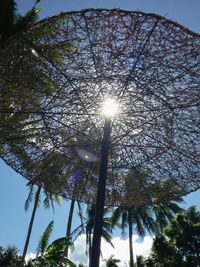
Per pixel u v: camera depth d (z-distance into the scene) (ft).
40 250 59.62
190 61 20.42
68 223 92.58
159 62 20.63
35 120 25.09
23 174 27.07
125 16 19.17
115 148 26.63
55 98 23.61
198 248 83.20
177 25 19.21
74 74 22.17
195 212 97.04
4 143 25.82
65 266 60.13
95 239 18.63
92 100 23.48
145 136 25.79
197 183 25.72
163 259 85.05
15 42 21.06
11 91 23.24
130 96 22.89
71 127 25.64
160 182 26.73
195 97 22.34
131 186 27.37
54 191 28.22
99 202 19.88
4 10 35.78
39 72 22.25
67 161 27.07
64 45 20.89
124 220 116.06
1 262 102.53
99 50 20.70
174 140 25.14
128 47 20.24
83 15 19.40
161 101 23.04
